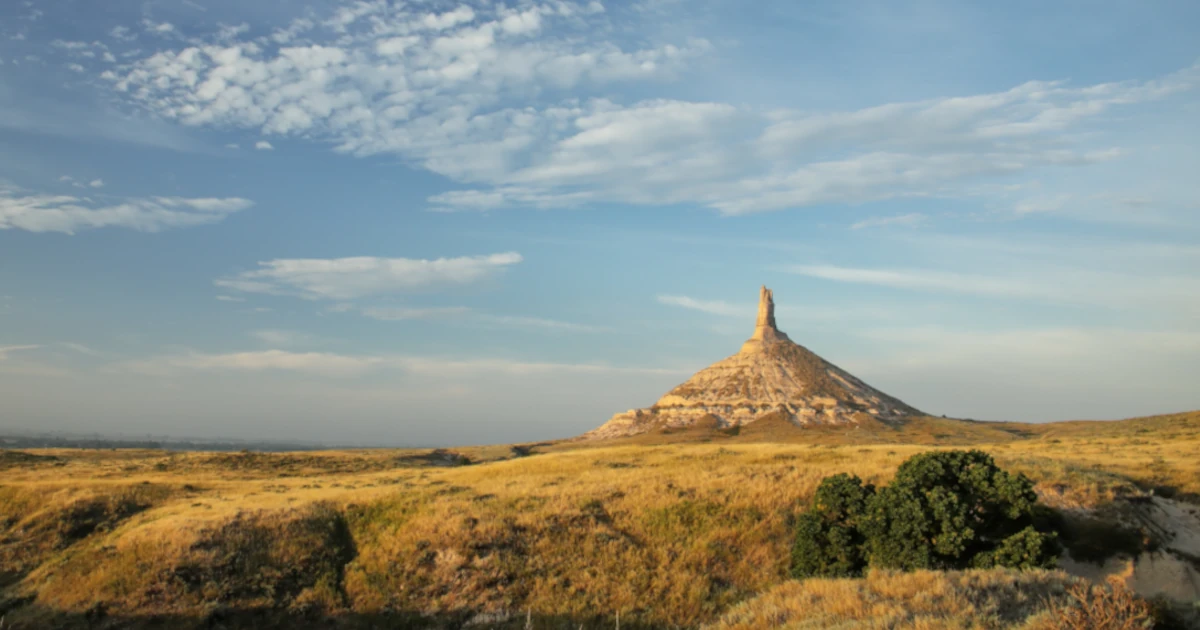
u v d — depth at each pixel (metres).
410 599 38.28
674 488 49.06
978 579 25.80
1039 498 42.94
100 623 35.78
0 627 36.25
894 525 34.88
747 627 24.64
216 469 88.06
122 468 83.62
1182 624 24.11
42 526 46.09
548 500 47.69
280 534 42.94
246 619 36.53
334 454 112.06
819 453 63.78
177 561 39.66
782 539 42.09
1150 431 105.50
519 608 36.88
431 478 63.50
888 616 21.47
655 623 35.25
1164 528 41.53
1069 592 22.89
